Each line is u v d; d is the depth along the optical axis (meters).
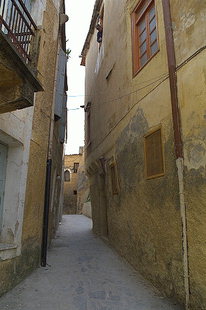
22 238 5.05
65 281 5.10
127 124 6.81
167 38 4.76
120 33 7.95
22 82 3.38
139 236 5.69
